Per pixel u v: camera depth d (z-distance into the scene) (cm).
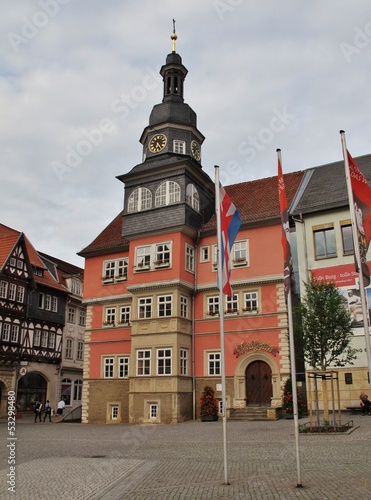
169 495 931
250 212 3212
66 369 5106
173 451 1550
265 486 979
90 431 2473
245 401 2833
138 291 3184
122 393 3238
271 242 3008
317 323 1936
